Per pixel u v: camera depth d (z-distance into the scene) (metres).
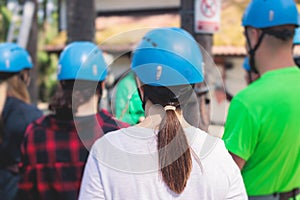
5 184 3.06
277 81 2.23
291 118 2.17
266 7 2.31
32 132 2.52
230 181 1.55
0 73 3.23
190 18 4.45
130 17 15.72
